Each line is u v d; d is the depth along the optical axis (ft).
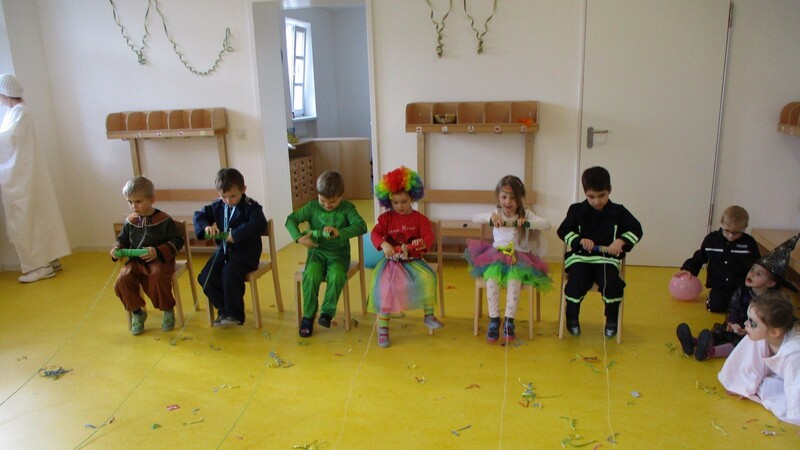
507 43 13.78
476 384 8.82
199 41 15.29
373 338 10.64
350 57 31.99
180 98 15.78
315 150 25.09
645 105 13.41
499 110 13.96
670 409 8.03
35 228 14.37
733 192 13.51
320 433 7.68
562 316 10.25
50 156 16.43
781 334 7.64
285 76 26.78
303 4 15.61
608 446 7.24
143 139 16.25
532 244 10.47
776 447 7.14
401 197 10.16
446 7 13.84
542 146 14.14
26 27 15.44
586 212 10.16
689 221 13.84
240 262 10.84
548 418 7.88
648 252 14.25
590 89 13.57
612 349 9.91
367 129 32.78
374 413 8.12
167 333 11.13
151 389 8.98
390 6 14.07
